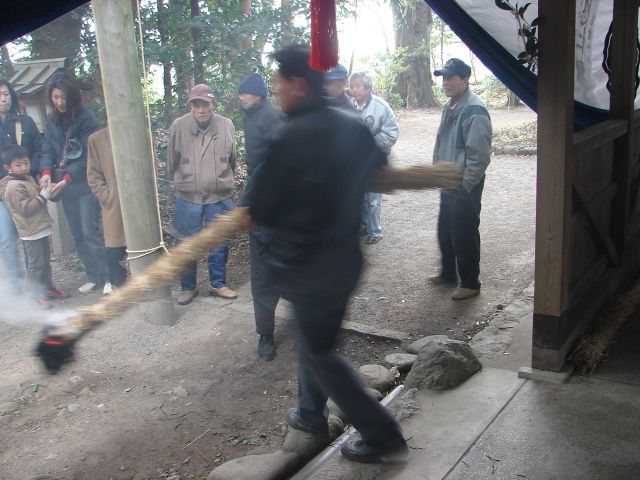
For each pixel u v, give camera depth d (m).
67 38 7.62
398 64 18.56
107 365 4.28
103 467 3.21
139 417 3.65
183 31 7.32
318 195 2.51
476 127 4.63
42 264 5.43
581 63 4.55
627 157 4.34
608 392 3.31
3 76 6.80
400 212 7.73
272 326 4.22
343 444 2.96
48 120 5.59
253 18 7.34
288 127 2.49
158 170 7.37
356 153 2.61
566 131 3.21
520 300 4.77
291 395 3.82
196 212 5.13
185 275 5.15
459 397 3.35
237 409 3.70
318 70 2.51
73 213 5.62
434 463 2.81
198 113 4.97
